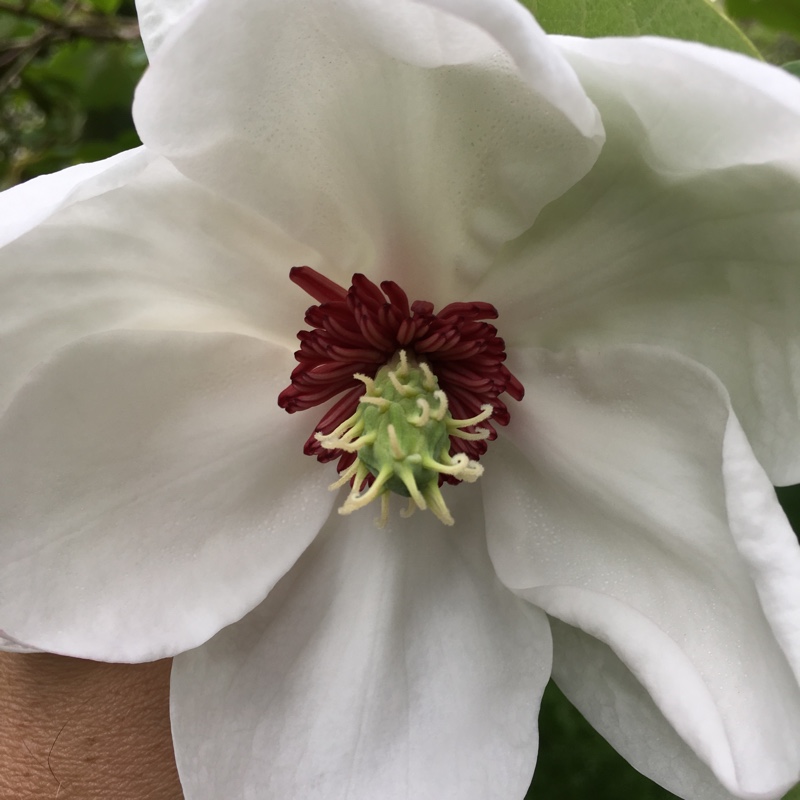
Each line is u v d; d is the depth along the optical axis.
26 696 0.12
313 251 0.09
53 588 0.09
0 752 0.12
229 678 0.10
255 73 0.07
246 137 0.08
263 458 0.10
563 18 0.09
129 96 0.23
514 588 0.10
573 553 0.09
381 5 0.06
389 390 0.09
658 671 0.08
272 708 0.10
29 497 0.09
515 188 0.08
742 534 0.07
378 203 0.09
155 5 0.07
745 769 0.08
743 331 0.08
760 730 0.08
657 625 0.09
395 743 0.10
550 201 0.08
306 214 0.08
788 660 0.07
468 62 0.07
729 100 0.06
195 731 0.10
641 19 0.09
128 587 0.09
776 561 0.07
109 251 0.09
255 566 0.10
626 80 0.07
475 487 0.10
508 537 0.10
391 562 0.10
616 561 0.09
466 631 0.10
